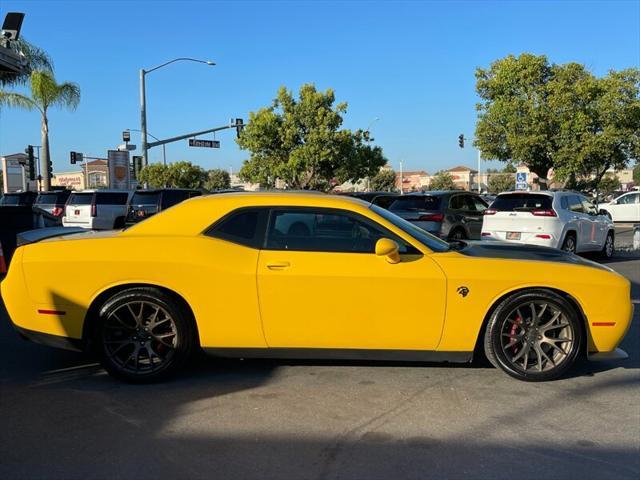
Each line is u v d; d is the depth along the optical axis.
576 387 4.71
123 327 4.69
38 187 40.53
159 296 4.61
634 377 4.97
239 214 4.78
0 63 10.02
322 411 4.20
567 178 21.56
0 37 9.88
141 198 17.73
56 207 21.02
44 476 3.28
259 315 4.59
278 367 5.16
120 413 4.16
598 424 4.00
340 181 33.19
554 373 4.77
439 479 3.25
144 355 4.78
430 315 4.60
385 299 4.57
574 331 4.74
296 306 4.57
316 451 3.58
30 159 29.17
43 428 3.92
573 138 20.38
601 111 20.17
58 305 4.61
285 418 4.08
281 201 4.82
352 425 3.96
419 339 4.64
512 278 4.64
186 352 4.74
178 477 3.27
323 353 4.69
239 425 3.96
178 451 3.58
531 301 4.71
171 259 4.59
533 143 20.73
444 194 14.15
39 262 4.64
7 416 4.11
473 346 4.68
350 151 30.97
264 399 4.43
